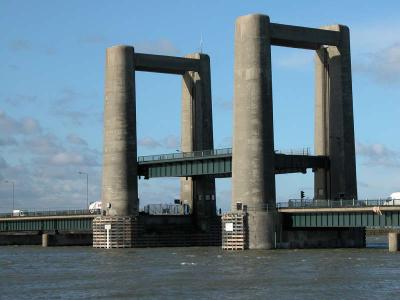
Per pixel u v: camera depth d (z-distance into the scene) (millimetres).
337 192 165750
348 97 167125
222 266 116625
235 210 157125
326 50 169375
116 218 181375
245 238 155750
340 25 168375
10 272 114438
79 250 174875
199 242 189250
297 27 163375
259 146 156125
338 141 166375
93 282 98438
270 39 160000
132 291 88875
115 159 182625
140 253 156000
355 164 167500
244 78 157625
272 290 87812
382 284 91312
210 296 83938
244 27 158250
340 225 147750
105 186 184000
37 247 198750
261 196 155750
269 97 157875
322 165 167250
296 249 155125
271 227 155250
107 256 147625
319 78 170000
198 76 193000
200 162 176875
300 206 154375
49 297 85375
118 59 183625
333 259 124938
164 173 183625
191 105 193125
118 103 183000
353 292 85375
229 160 171625
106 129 184500
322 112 169125
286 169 170375
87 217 193750
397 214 139500
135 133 184500
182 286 92312
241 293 85750
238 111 158000
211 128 193250
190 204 192750
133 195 183250
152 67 188250
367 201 145250
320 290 87250
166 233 185875
